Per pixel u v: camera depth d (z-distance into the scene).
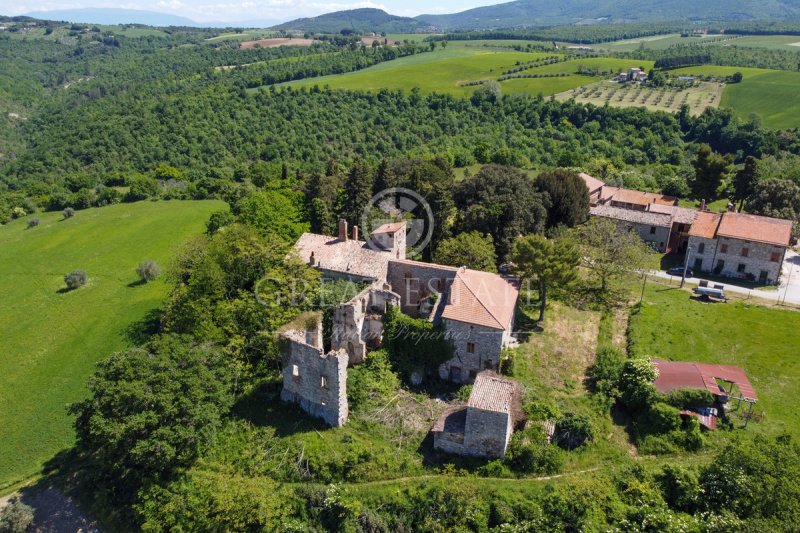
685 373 47.09
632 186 107.81
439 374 52.56
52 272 92.44
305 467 43.91
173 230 109.38
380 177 86.69
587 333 57.75
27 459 51.81
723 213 76.50
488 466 41.66
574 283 58.03
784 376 50.25
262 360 53.94
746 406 46.06
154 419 44.22
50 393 60.34
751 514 35.81
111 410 45.09
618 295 65.94
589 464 42.16
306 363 47.75
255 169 128.12
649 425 44.56
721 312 62.00
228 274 62.09
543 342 55.53
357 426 47.06
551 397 47.72
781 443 38.47
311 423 48.03
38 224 120.31
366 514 40.16
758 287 69.19
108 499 46.38
